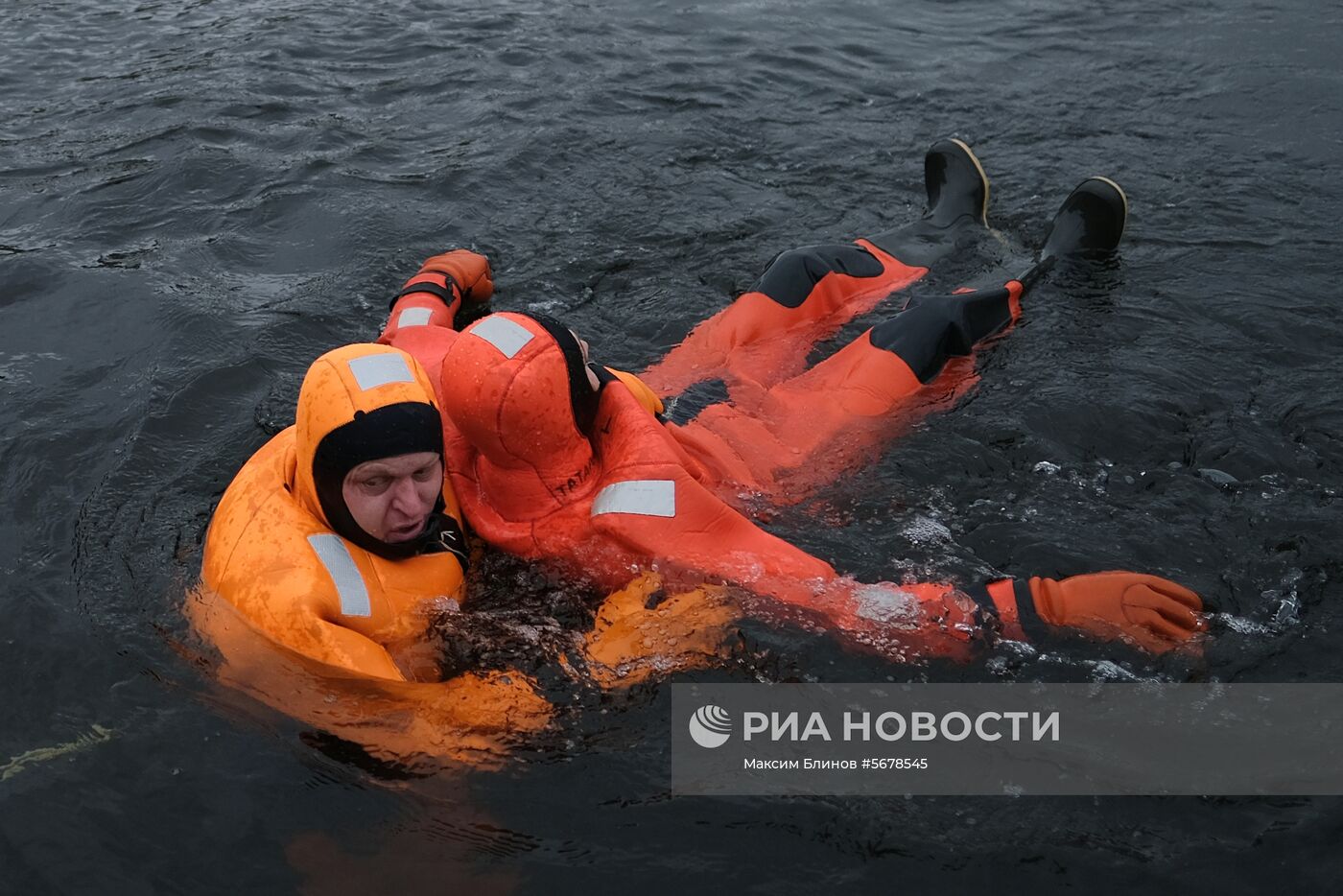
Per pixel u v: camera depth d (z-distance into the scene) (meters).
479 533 3.58
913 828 2.76
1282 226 6.06
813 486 4.00
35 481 4.05
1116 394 4.52
